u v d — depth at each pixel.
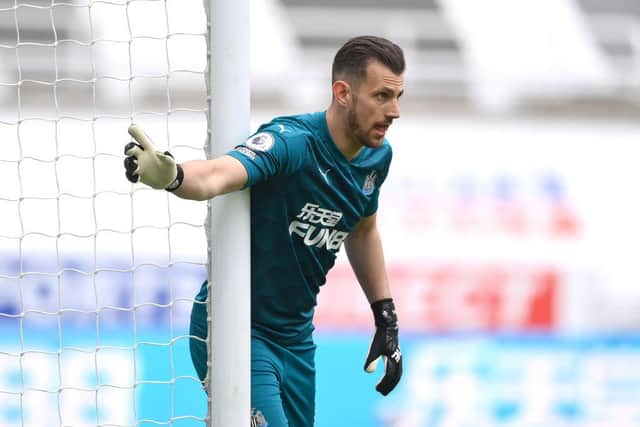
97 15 44.12
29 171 26.95
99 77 11.39
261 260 11.69
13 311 26.66
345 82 11.24
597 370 30.75
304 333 12.44
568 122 38.56
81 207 26.91
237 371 10.92
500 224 31.88
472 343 30.34
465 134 34.88
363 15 54.00
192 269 27.25
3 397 26.25
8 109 40.59
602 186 33.25
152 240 27.20
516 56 55.62
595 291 31.34
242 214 10.89
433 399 29.84
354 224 12.09
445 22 56.44
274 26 53.25
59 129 27.72
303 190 11.40
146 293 27.14
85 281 26.91
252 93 45.16
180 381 26.28
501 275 31.14
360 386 29.00
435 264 30.95
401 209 31.77
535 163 33.69
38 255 26.84
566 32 56.44
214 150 10.90
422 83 47.16
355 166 11.73
